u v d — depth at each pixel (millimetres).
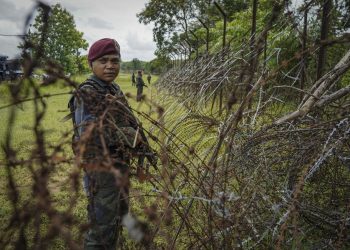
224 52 5402
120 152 1653
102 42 1898
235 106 2797
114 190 1737
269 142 2312
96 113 1228
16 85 784
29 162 794
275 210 1687
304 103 2631
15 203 786
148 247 1404
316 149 1954
